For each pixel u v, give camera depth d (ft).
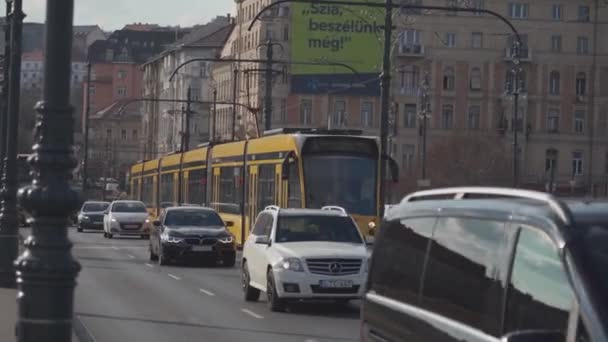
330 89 230.89
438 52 296.71
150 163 223.71
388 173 138.41
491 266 24.38
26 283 29.81
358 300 74.13
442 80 298.15
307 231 74.02
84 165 266.98
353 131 118.73
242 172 137.39
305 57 230.07
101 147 462.60
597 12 293.84
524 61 293.43
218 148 155.12
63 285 29.91
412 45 295.69
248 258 77.71
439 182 269.64
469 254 25.64
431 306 27.25
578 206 22.99
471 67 298.35
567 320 20.77
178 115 386.73
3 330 55.98
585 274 20.80
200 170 165.89
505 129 297.74
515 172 168.14
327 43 230.27
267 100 155.74
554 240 22.03
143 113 459.32
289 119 301.02
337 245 71.82
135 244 162.91
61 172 30.35
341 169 111.45
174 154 196.54
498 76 298.35
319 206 109.91
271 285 71.10
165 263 115.14
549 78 296.71
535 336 20.56
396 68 294.05
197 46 390.21
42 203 29.84
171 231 113.80
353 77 230.48
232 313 70.38
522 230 23.53
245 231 133.90
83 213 212.23
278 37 304.30
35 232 30.12
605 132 297.33
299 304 76.69
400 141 301.22
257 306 74.84
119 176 458.09
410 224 30.01
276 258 70.69
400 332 28.91
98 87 527.81
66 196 30.04
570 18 295.89
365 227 109.81
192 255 112.27
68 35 30.12
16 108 80.74
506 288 23.48
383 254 31.76
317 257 69.21
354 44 230.27
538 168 297.53
